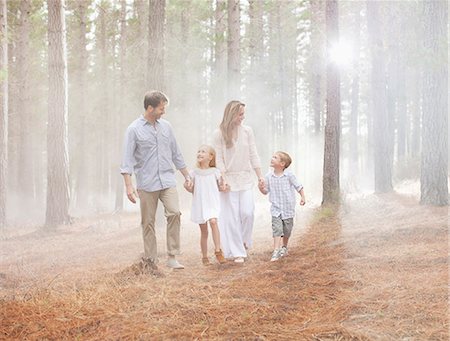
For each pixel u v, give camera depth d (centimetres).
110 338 313
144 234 546
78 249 818
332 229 710
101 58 2394
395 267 441
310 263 507
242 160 583
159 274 497
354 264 474
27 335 329
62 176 1155
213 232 554
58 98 1152
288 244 654
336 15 1062
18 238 1009
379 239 582
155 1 1028
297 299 382
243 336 306
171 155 561
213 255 636
